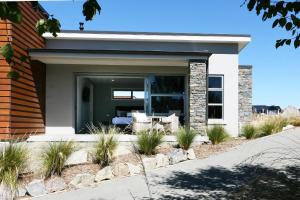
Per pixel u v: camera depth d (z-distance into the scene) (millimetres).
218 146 10141
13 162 6160
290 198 3561
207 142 10539
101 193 6102
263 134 12383
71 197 5891
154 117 13016
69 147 7305
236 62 14312
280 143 10117
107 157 7723
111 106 21156
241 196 3760
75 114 14016
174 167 8164
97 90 21125
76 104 14078
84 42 13945
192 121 12047
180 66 14297
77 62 13055
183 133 9836
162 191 6074
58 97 13680
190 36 13969
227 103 14234
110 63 13352
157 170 7910
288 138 10969
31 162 6785
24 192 5984
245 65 15375
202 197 5590
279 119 14609
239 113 15227
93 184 6812
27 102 11164
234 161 8359
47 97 13641
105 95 21172
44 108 13438
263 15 3518
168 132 12523
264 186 3668
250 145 10117
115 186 6594
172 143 10109
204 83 12125
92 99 20078
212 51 14297
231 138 11500
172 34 13945
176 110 14398
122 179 7180
